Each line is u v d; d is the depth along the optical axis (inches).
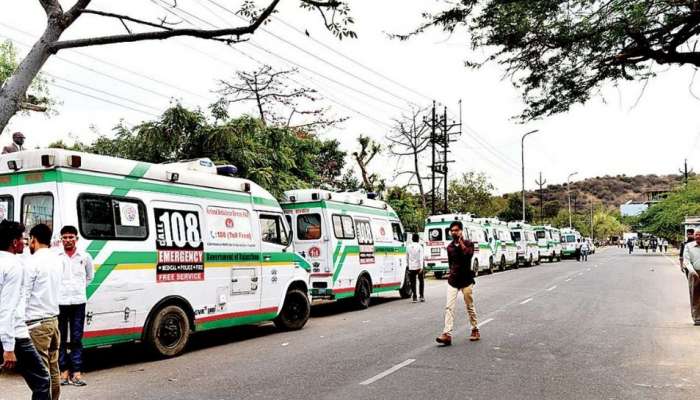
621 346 401.4
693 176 3105.3
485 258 1203.9
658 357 365.1
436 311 604.7
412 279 719.7
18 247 217.3
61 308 304.0
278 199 670.5
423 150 1515.7
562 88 331.6
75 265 309.9
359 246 659.4
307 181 1048.8
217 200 423.2
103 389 294.4
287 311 494.3
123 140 753.6
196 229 400.5
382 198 1432.1
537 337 437.1
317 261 606.2
